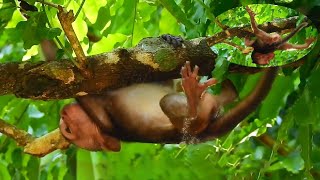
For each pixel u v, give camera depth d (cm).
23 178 329
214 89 285
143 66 257
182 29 297
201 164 338
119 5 298
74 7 297
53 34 250
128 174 340
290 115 288
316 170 317
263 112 296
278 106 295
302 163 322
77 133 283
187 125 281
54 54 272
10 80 252
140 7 303
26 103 326
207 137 286
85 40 300
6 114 327
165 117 292
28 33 250
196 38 261
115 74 256
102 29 297
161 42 259
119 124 289
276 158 330
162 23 305
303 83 272
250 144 344
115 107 288
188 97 260
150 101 293
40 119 328
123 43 304
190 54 259
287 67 276
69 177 334
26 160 330
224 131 284
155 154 342
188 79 256
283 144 336
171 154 341
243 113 283
